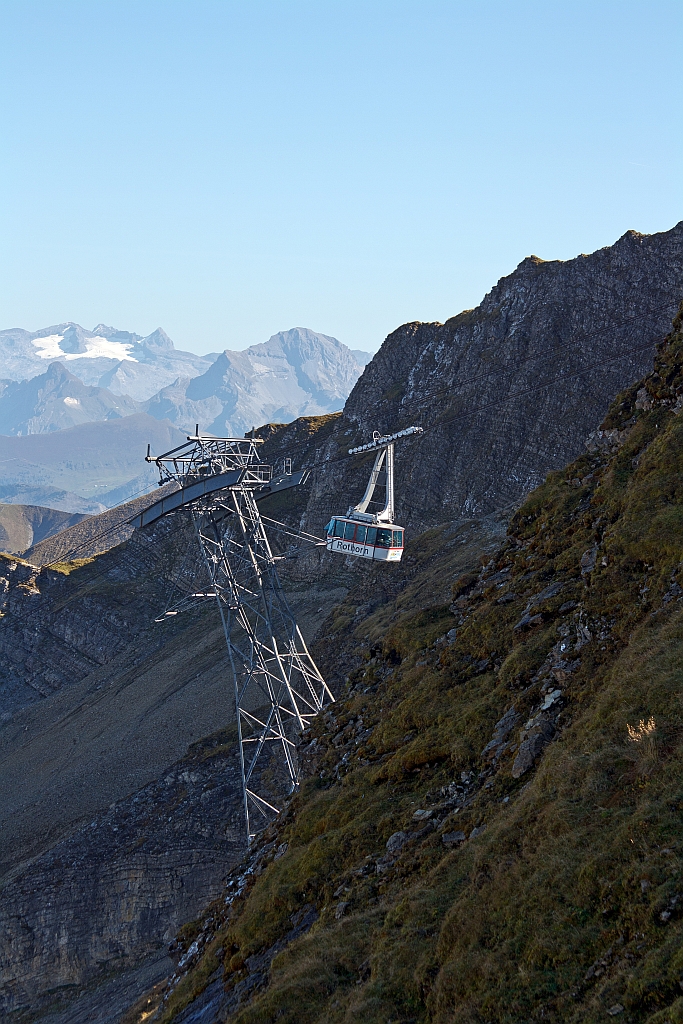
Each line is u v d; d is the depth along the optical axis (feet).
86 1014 315.78
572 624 111.65
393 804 112.78
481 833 86.84
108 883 422.41
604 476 144.56
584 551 129.18
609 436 157.58
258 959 107.55
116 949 407.03
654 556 109.29
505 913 68.95
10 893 434.71
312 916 104.27
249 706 518.37
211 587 321.52
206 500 313.12
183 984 124.77
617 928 59.62
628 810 69.26
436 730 118.42
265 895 117.29
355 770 129.80
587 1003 55.47
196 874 410.72
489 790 96.22
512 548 152.15
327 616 611.47
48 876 435.12
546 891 67.36
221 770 458.91
